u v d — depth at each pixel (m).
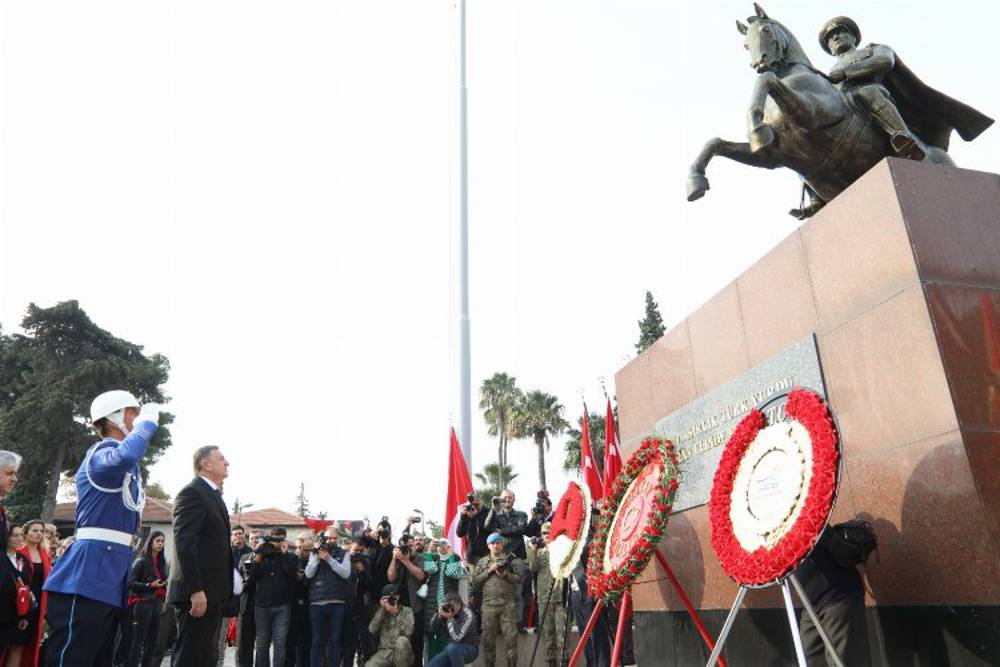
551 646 9.16
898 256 4.45
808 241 5.24
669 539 6.77
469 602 9.77
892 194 4.54
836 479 3.76
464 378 12.70
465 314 13.22
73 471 42.19
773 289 5.57
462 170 14.23
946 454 3.99
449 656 8.52
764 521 4.13
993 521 3.75
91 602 4.44
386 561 10.19
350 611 9.30
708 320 6.41
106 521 4.64
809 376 5.05
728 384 5.95
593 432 37.72
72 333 43.06
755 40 6.20
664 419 7.00
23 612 5.40
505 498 10.80
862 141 5.93
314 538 9.41
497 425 45.12
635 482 5.77
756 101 5.73
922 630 4.05
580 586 8.55
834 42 6.49
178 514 5.29
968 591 3.80
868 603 4.42
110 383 41.53
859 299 4.72
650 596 7.10
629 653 9.67
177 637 5.45
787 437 4.18
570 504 7.25
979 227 4.59
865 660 4.01
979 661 3.71
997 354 4.20
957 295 4.30
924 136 6.54
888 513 4.34
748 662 5.48
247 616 9.18
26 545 7.38
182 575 5.20
